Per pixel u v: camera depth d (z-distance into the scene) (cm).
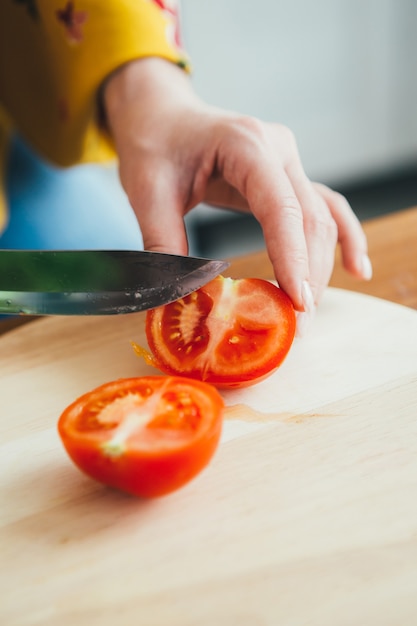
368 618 61
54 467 82
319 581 65
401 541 68
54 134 146
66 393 95
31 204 156
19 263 93
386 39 334
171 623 62
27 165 162
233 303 90
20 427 90
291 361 96
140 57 123
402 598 62
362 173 369
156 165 107
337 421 85
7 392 96
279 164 99
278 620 61
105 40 123
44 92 139
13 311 92
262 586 65
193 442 70
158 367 91
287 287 92
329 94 340
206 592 65
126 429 72
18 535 73
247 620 62
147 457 69
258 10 305
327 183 366
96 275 92
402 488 74
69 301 91
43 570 69
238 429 85
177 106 112
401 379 91
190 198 110
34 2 126
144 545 70
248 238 333
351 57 333
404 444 80
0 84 145
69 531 73
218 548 69
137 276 91
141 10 124
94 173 196
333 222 105
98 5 122
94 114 137
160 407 75
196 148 106
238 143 100
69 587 67
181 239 103
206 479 78
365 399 88
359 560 66
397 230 148
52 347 106
